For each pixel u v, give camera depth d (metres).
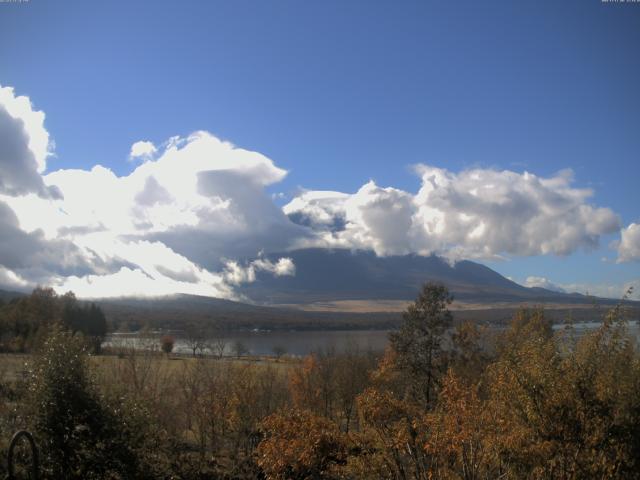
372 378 42.25
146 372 38.72
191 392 37.56
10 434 19.66
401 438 17.48
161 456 26.27
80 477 19.97
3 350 68.69
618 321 15.51
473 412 16.22
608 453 14.02
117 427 20.50
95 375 21.17
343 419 47.78
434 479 16.69
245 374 38.72
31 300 101.50
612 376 14.77
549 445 14.16
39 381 19.88
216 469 27.86
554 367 14.98
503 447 14.87
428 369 47.03
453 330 50.19
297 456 22.19
